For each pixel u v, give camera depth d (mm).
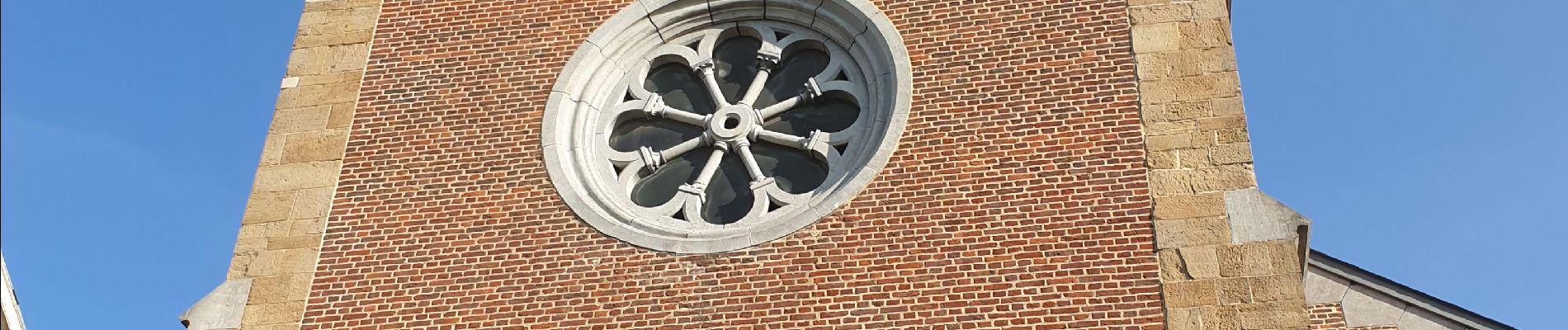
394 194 17656
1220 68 17516
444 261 16922
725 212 17766
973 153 17031
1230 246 15891
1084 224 16219
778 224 16719
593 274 16609
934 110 17547
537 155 17875
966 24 18422
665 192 18141
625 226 17016
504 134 18141
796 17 19406
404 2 19875
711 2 19500
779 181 18016
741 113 18547
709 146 18453
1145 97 17312
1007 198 16562
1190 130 16969
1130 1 18312
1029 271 15906
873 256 16281
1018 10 18438
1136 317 15484
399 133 18328
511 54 19047
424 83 18844
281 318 16688
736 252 16531
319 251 17203
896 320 15750
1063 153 16891
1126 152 16828
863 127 18172
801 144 18156
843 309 15914
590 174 17875
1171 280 15695
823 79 18781
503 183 17609
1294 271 15625
